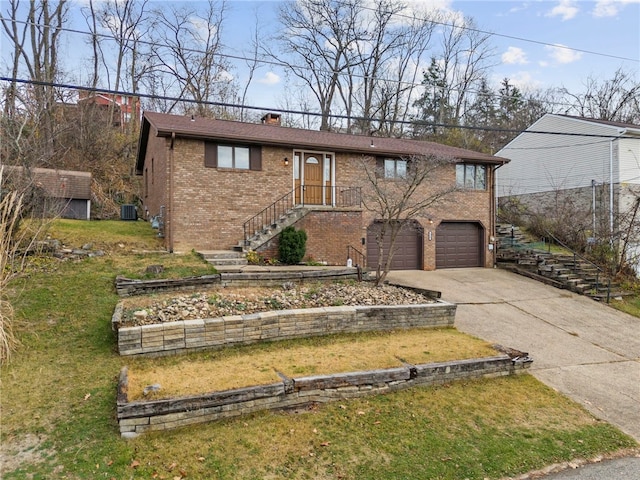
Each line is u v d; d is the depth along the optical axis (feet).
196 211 40.50
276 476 12.41
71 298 24.77
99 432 13.79
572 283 43.01
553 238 58.18
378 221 48.16
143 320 20.49
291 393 16.52
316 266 39.27
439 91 105.91
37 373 17.25
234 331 21.16
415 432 15.35
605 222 56.29
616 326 33.35
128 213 58.39
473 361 20.57
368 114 96.22
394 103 99.45
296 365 18.72
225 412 15.19
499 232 61.16
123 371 16.48
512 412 17.67
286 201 44.98
